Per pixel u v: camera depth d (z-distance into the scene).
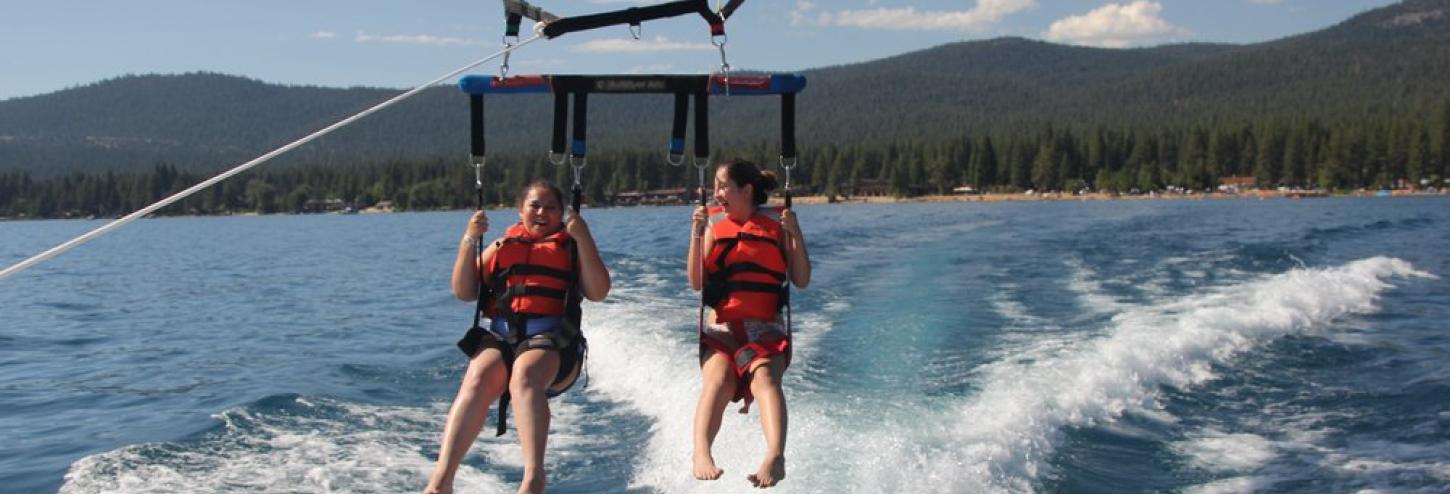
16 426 11.09
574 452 9.47
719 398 5.23
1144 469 8.65
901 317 15.05
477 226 5.30
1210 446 9.28
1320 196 125.81
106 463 9.19
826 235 35.41
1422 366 12.07
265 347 16.36
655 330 14.13
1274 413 10.27
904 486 7.67
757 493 7.73
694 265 5.48
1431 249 28.59
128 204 151.75
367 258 39.62
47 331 19.33
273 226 93.69
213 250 49.75
